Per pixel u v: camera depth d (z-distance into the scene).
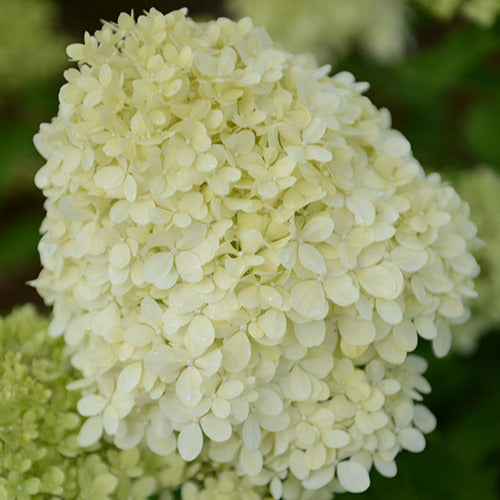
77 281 0.83
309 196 0.81
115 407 0.83
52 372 0.85
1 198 1.55
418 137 1.38
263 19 1.29
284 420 0.81
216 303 0.80
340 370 0.82
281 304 0.80
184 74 0.81
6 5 1.31
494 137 1.10
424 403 1.00
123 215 0.80
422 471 0.90
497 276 0.98
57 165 0.82
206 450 0.84
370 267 0.81
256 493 0.84
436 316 0.84
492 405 1.00
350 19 1.29
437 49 1.12
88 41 0.82
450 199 0.84
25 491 0.81
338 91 0.84
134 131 0.80
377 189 0.83
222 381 0.80
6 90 1.39
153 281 0.80
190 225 0.80
